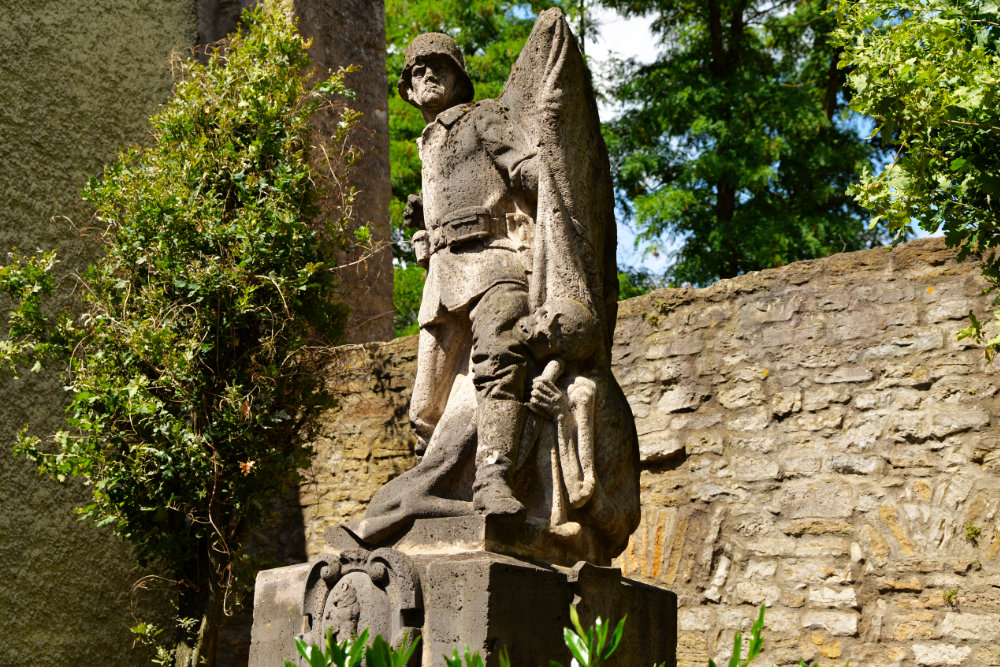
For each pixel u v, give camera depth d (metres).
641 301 7.17
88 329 6.77
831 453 6.39
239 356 6.62
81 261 7.80
